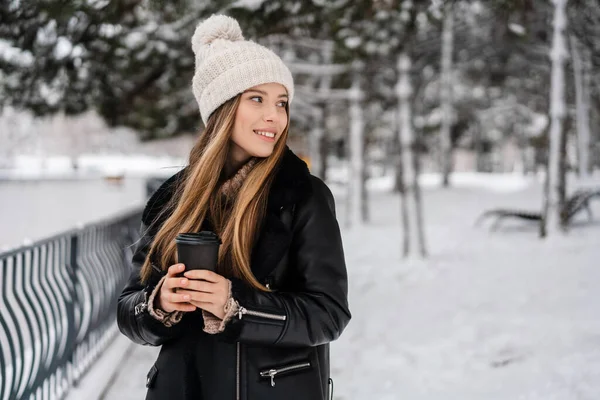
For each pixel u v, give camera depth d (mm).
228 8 6602
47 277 3586
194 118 17062
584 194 12297
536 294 6441
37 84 9664
